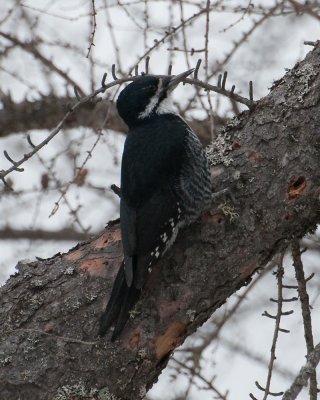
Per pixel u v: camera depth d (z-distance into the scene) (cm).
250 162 1019
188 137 1062
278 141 1015
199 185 1011
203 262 982
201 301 976
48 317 965
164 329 961
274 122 1026
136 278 952
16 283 1002
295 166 999
